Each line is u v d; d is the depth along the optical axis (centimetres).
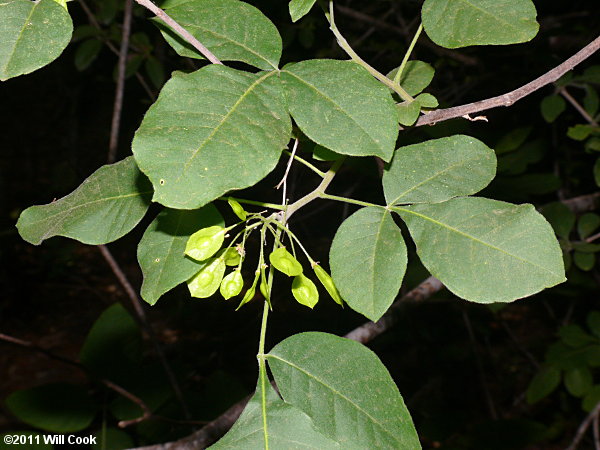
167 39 142
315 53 554
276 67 136
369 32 521
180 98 111
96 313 955
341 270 135
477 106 147
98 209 150
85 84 775
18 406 370
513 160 485
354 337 290
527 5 131
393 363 759
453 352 682
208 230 131
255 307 808
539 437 480
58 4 117
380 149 116
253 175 106
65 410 376
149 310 905
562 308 820
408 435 123
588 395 447
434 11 136
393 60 528
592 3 530
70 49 755
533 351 799
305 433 125
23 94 1541
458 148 144
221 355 707
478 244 130
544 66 479
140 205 150
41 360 842
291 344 133
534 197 607
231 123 110
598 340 454
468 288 126
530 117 529
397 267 133
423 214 137
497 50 466
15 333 905
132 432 454
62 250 739
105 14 500
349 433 125
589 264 400
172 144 105
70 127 766
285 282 812
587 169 586
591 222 404
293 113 118
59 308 962
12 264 988
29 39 114
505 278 126
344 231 138
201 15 143
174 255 135
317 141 116
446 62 504
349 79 122
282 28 496
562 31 481
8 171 1312
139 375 407
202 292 134
